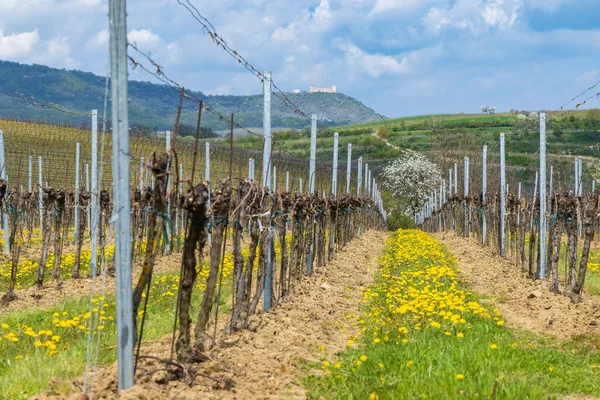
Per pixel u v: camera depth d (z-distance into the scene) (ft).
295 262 46.39
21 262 64.18
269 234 38.70
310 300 45.32
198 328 28.35
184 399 21.17
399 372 26.86
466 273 65.51
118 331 21.02
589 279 56.34
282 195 43.80
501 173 75.82
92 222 59.47
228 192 28.86
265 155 40.06
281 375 25.88
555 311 42.19
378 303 44.62
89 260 64.44
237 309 32.71
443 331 35.04
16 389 22.49
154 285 48.83
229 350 28.27
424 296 40.42
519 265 68.28
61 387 22.17
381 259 80.38
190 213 25.26
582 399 25.23
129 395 20.34
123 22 20.65
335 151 78.59
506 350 30.66
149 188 62.90
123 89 20.63
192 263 25.20
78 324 33.53
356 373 26.73
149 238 23.09
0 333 32.50
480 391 24.03
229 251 72.28
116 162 20.63
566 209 47.14
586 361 30.32
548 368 28.78
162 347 27.53
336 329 36.70
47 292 49.03
